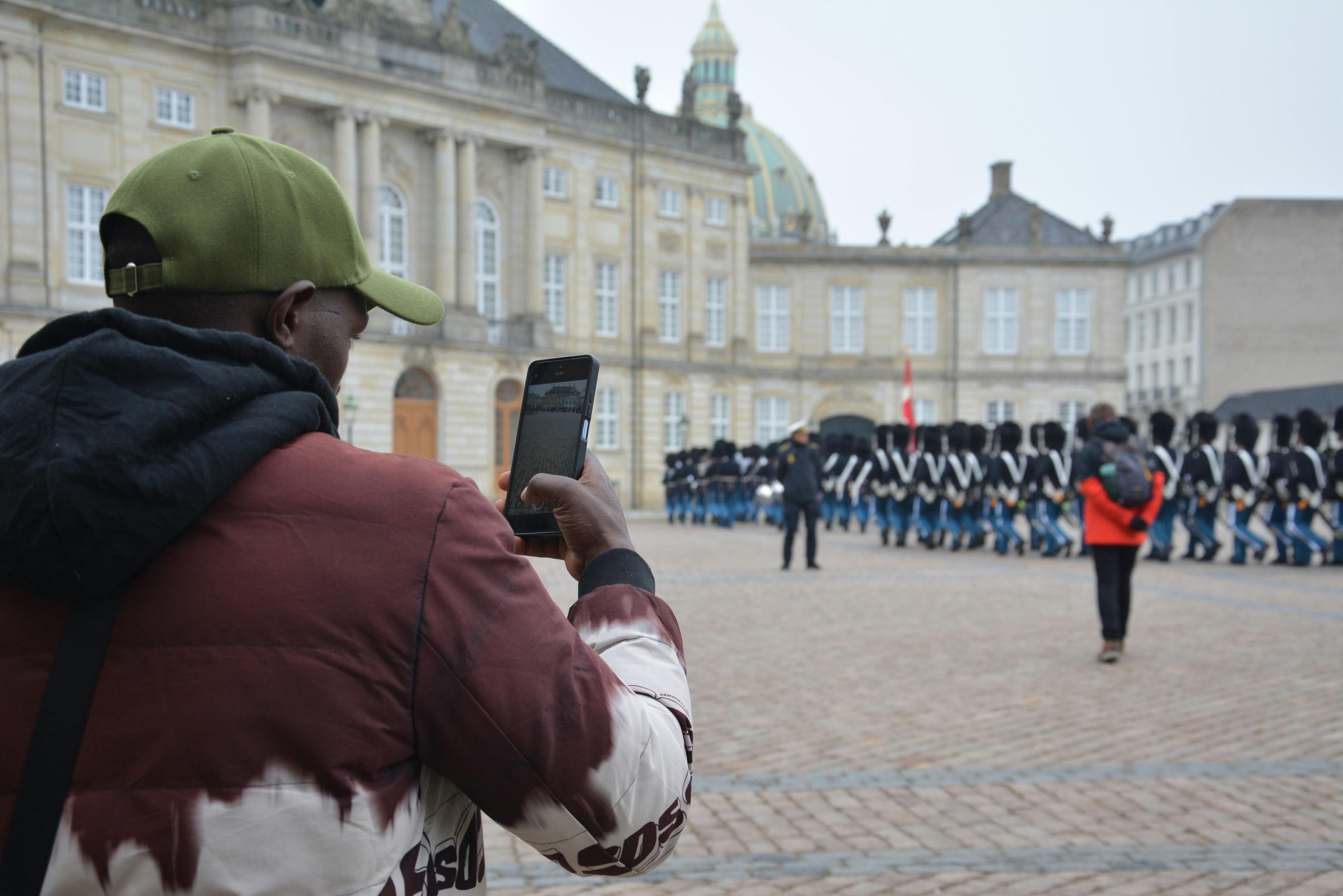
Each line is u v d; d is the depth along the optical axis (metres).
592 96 48.38
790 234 128.75
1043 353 58.59
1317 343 82.25
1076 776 7.00
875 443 37.53
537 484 1.93
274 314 1.71
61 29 33.47
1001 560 24.17
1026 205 60.75
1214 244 82.69
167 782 1.41
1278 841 5.83
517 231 45.12
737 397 54.28
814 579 19.44
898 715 8.62
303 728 1.43
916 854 5.64
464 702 1.48
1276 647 11.79
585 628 1.77
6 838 1.41
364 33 38.91
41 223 33.19
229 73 36.69
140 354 1.44
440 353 41.25
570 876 5.43
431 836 1.60
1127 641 12.16
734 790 6.75
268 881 1.42
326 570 1.48
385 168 40.91
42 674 1.45
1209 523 23.64
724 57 138.75
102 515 1.36
